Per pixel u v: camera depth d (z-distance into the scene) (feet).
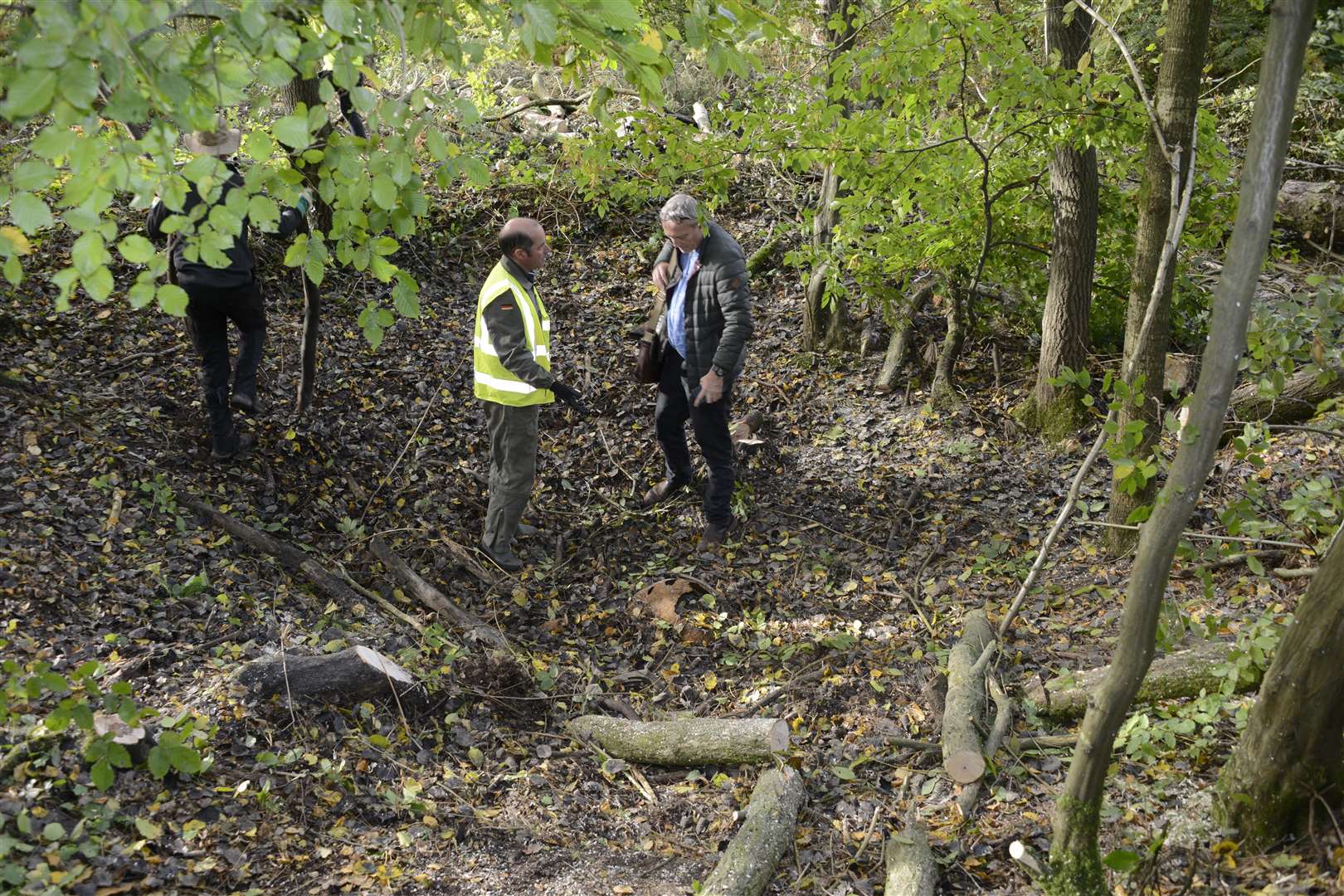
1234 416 20.20
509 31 9.16
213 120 7.78
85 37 6.46
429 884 11.03
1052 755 13.08
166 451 18.89
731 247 18.10
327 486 19.80
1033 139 20.31
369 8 8.12
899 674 15.25
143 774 11.32
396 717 13.78
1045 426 21.95
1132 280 16.80
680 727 13.88
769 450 22.53
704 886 11.07
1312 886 9.37
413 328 24.88
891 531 19.72
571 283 27.89
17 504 15.93
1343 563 9.64
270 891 10.52
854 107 22.80
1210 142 18.34
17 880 9.40
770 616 17.56
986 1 22.56
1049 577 17.71
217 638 14.53
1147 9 26.02
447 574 18.35
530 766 13.62
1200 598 15.92
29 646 12.96
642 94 9.75
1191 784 11.83
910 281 24.73
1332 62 28.68
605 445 22.49
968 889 11.00
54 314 21.52
